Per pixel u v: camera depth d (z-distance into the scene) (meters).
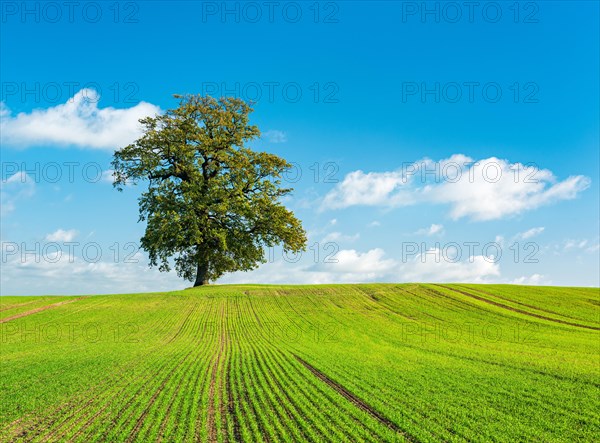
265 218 61.00
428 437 16.36
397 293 63.38
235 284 70.94
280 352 34.16
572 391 22.95
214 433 16.53
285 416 18.34
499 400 21.25
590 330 45.56
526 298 60.53
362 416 18.47
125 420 18.08
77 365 28.61
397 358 32.34
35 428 17.42
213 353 33.50
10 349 35.91
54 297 62.28
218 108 61.41
